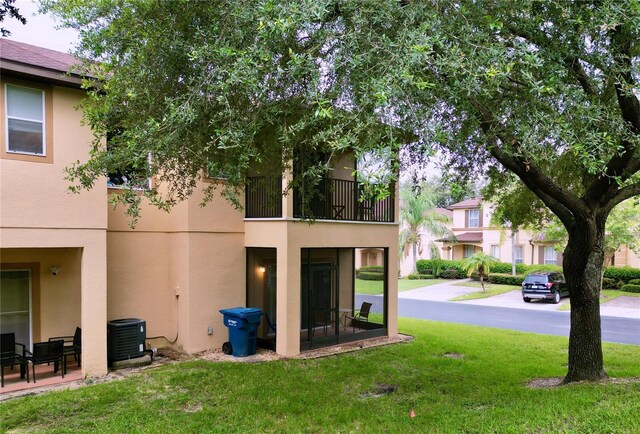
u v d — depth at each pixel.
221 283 10.56
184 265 10.09
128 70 5.54
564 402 5.87
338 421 5.98
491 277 28.67
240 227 10.98
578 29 5.36
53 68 7.63
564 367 8.73
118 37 5.54
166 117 4.86
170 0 5.24
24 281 8.83
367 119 4.32
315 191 7.70
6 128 7.42
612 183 6.42
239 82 4.82
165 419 6.12
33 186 7.64
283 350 9.91
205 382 7.79
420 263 33.62
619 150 5.43
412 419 5.90
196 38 5.36
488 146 5.32
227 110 4.86
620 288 24.20
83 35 5.58
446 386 7.46
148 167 5.61
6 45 8.43
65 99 8.05
